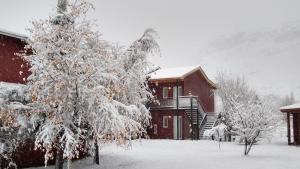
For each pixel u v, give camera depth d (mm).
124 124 13633
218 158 19953
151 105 39000
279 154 21906
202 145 28641
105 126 12781
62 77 12461
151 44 17844
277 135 43062
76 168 17797
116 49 17078
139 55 17375
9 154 14695
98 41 13953
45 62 12656
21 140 13953
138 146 27688
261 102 21969
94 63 13250
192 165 17688
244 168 16500
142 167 17688
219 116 35156
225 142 31688
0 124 13180
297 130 30188
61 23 13617
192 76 41469
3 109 12297
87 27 13594
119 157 20844
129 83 16516
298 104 32000
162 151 24109
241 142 29156
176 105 37625
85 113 13148
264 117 21047
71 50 12789
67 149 11719
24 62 18703
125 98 16078
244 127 21391
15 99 13242
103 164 18797
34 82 13211
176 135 38344
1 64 17531
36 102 12781
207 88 46125
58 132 12555
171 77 38281
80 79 12781
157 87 40000
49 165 18469
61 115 12406
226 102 39094
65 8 13922
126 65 17125
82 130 13008
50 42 13023
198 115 36781
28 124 13094
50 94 12367
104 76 13133
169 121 39031
